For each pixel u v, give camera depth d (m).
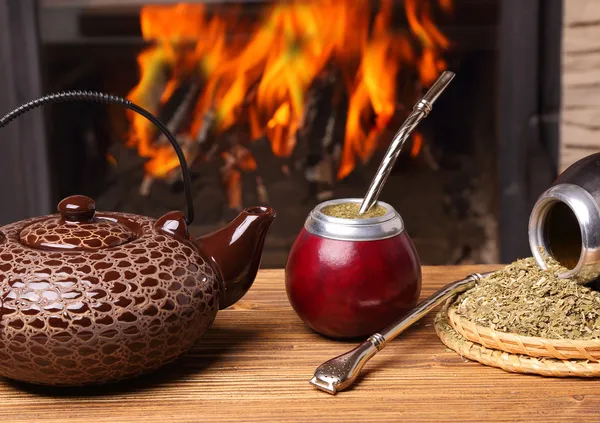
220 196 1.54
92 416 0.76
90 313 0.75
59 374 0.76
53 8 1.35
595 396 0.77
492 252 1.52
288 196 1.53
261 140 1.53
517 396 0.77
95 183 1.56
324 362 0.82
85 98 0.80
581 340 0.79
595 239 0.80
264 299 0.92
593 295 0.81
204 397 0.78
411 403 0.77
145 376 0.80
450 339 0.83
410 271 0.83
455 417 0.75
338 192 1.54
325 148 1.53
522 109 1.37
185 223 0.82
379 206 0.85
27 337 0.74
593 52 1.33
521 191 1.40
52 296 0.75
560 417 0.75
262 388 0.79
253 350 0.84
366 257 0.82
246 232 0.83
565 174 0.84
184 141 1.54
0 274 0.75
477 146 1.53
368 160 1.53
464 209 1.54
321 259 0.82
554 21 1.34
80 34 1.37
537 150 1.38
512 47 1.36
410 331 0.87
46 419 0.75
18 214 1.41
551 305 0.81
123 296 0.75
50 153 1.42
